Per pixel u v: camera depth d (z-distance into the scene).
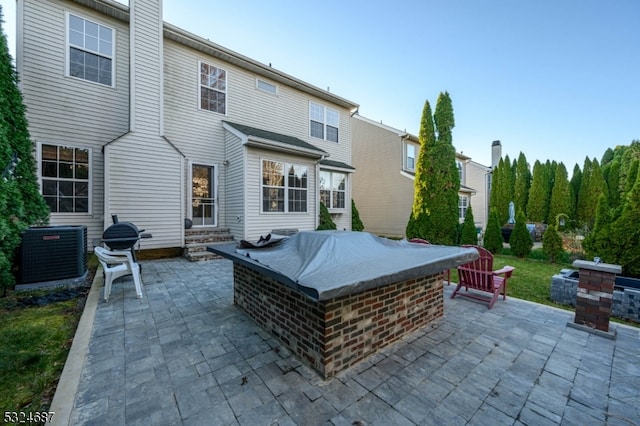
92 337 2.82
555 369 2.34
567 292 4.13
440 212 9.96
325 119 11.49
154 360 2.41
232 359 2.45
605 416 1.79
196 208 8.05
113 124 6.76
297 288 2.03
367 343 2.53
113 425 1.67
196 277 5.14
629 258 4.78
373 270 2.35
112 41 6.75
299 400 1.92
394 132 13.97
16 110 4.51
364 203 15.53
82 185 6.38
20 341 2.71
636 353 2.61
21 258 4.16
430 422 1.73
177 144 7.70
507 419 1.76
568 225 14.75
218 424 1.69
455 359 2.50
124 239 5.04
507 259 8.46
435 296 3.44
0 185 3.72
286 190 8.43
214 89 8.42
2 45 4.29
